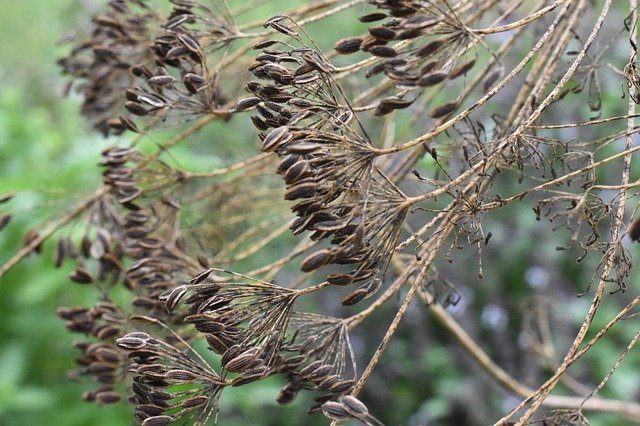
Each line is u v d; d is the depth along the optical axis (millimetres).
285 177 361
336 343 377
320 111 368
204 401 371
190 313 377
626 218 636
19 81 1019
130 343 371
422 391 798
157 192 435
